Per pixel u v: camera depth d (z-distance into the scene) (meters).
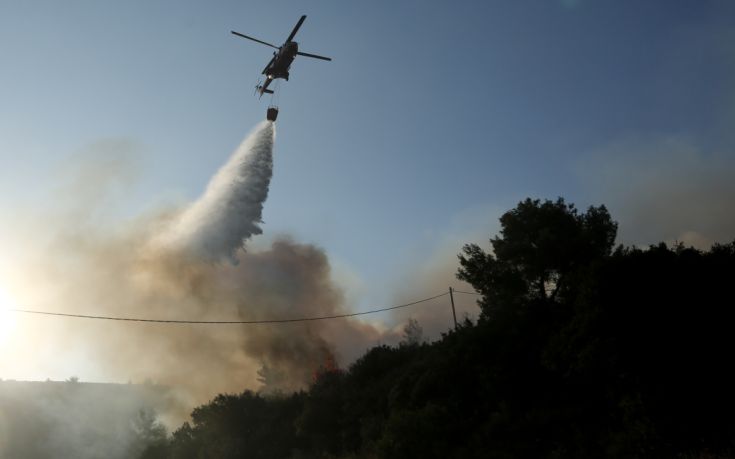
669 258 20.61
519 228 33.47
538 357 26.64
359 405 34.59
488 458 21.77
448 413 25.30
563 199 33.97
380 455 24.05
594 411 22.12
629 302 19.97
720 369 18.48
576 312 23.12
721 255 20.83
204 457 39.44
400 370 35.34
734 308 19.00
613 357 19.98
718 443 16.78
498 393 25.97
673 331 19.17
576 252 30.95
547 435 22.08
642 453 17.86
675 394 18.52
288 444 37.25
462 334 30.77
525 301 31.69
